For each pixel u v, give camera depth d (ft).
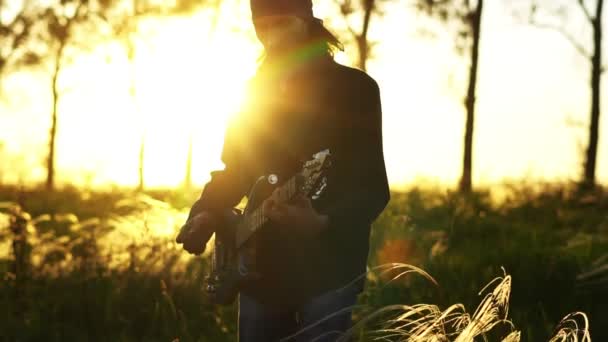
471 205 45.78
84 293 22.65
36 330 20.72
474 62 83.30
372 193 10.97
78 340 20.45
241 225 11.54
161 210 26.32
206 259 25.11
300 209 10.34
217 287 11.93
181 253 24.43
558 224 43.32
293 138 11.45
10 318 21.27
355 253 11.12
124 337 20.15
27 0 95.86
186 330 20.21
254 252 11.48
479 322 11.43
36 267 24.30
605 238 30.60
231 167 12.35
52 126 92.32
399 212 37.50
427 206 41.39
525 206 48.21
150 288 22.88
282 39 11.56
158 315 21.63
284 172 11.28
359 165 11.02
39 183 72.95
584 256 26.63
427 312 19.31
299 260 11.26
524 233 35.47
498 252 27.78
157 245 24.18
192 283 23.16
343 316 11.21
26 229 24.49
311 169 10.11
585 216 44.73
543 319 19.38
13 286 23.44
